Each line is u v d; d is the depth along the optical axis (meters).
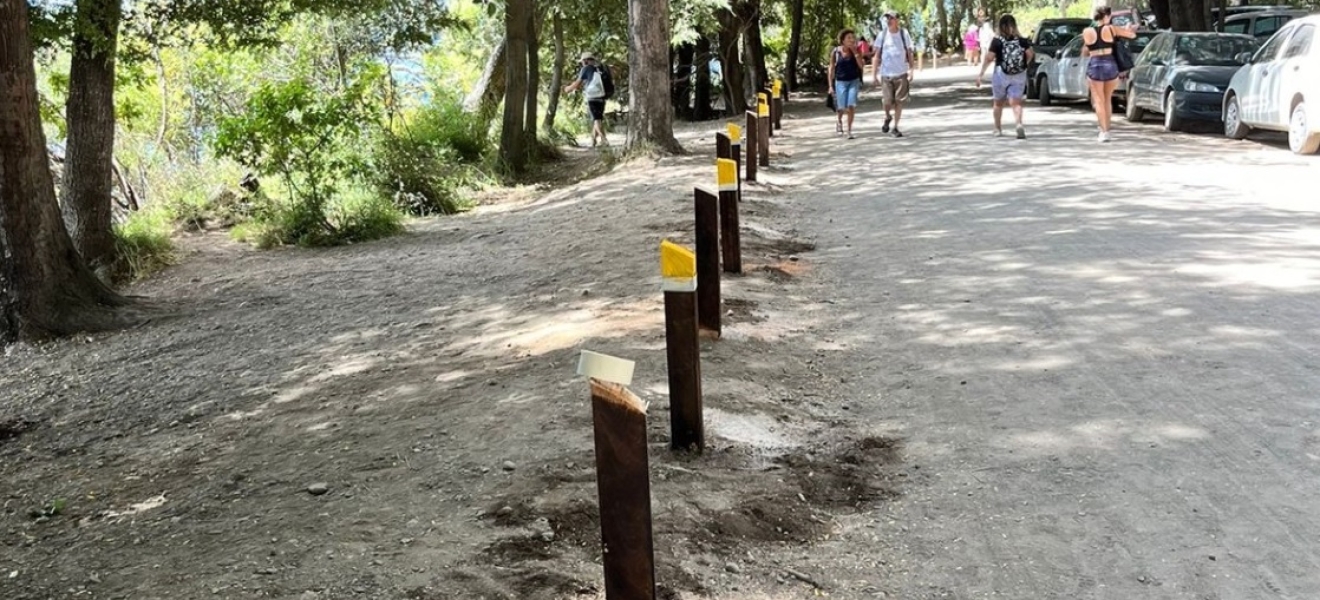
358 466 5.65
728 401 6.23
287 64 26.08
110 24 13.43
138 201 24.78
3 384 9.02
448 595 4.05
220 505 5.39
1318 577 4.19
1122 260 9.17
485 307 9.48
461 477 5.26
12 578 4.73
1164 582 4.23
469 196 19.06
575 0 26.11
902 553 4.60
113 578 4.59
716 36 32.62
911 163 16.12
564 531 4.62
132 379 8.65
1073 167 14.70
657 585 4.15
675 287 5.39
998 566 4.44
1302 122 15.55
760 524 4.81
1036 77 27.31
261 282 12.38
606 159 19.75
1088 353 6.94
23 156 10.39
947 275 9.17
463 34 29.00
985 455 5.54
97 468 6.43
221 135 15.17
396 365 7.89
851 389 6.71
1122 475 5.18
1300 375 6.27
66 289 10.66
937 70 48.72
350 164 16.72
